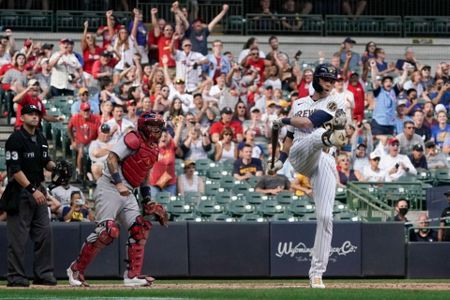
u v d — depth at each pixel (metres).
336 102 33.62
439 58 81.12
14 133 35.47
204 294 30.47
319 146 33.00
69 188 48.38
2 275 43.28
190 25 68.12
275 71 66.81
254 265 45.31
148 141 34.69
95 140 53.41
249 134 55.62
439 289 33.41
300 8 82.75
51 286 35.44
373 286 35.72
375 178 56.72
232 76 63.88
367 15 82.38
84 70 65.12
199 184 53.75
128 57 65.56
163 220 35.94
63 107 59.81
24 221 35.53
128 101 56.28
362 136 58.72
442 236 47.75
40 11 77.19
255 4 81.94
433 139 62.34
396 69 71.69
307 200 52.47
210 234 45.12
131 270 35.16
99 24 77.88
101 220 34.69
